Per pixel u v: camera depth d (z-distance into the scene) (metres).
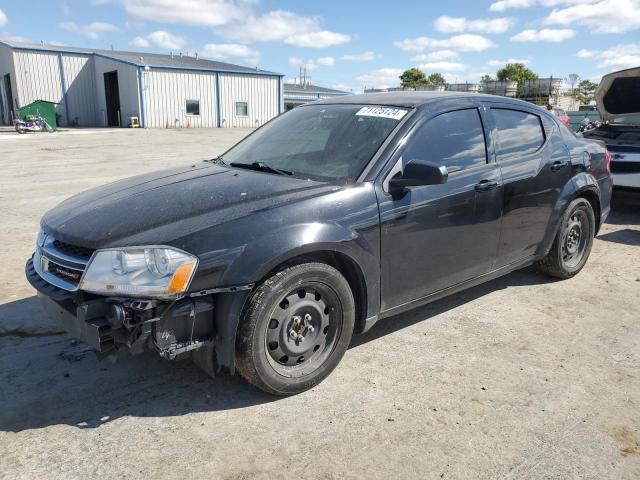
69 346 3.64
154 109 37.09
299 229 2.91
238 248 2.74
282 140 4.02
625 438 2.76
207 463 2.52
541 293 4.78
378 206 3.25
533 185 4.32
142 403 3.00
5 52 38.59
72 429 2.76
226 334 2.77
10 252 5.71
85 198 3.48
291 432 2.76
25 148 19.19
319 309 3.12
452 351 3.67
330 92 55.09
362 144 3.54
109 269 2.65
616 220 7.84
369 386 3.21
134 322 2.61
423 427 2.82
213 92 39.34
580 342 3.84
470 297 4.66
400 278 3.47
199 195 3.16
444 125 3.77
